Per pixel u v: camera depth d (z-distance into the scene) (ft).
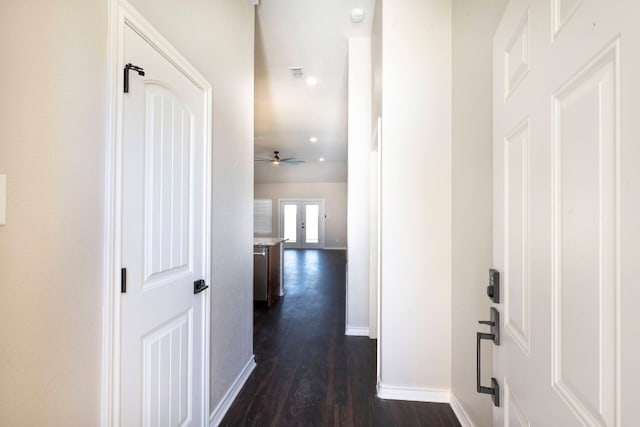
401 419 5.76
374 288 9.82
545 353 1.91
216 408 5.67
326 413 5.93
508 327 2.56
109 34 3.11
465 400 5.45
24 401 2.36
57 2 2.57
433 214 6.39
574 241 1.63
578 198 1.59
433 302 6.38
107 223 3.10
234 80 6.68
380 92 7.03
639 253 1.21
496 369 2.82
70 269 2.72
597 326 1.43
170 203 4.23
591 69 1.48
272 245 13.75
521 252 2.31
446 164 6.36
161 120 4.01
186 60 4.65
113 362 3.17
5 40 2.21
